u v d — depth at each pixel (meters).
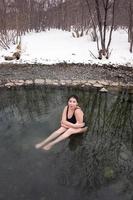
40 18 19.28
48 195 3.15
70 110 4.86
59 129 4.77
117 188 3.36
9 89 7.86
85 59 10.41
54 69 9.40
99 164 3.88
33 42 13.55
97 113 6.22
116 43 13.09
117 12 17.58
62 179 3.47
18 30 13.77
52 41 13.96
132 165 3.93
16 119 5.52
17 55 10.45
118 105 6.81
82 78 8.57
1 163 3.75
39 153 4.05
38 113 5.90
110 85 8.05
